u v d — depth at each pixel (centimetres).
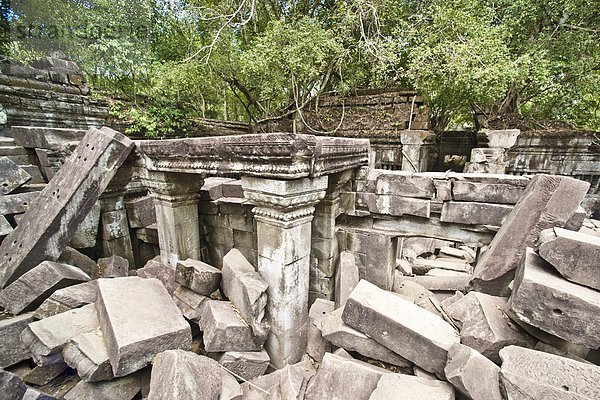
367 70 934
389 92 876
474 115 963
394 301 246
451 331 217
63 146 451
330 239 349
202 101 1190
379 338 228
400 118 855
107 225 436
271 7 1016
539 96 884
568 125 843
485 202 303
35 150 513
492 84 668
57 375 253
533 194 247
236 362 243
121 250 457
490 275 255
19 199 396
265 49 788
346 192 364
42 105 629
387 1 809
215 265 455
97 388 221
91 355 219
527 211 247
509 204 293
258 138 221
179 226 378
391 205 344
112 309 241
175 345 237
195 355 207
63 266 313
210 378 198
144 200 501
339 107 962
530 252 213
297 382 223
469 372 169
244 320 260
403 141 792
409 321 220
